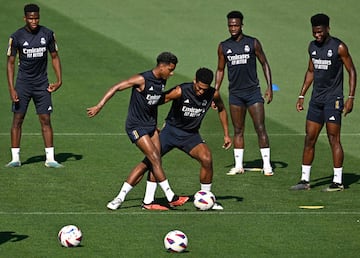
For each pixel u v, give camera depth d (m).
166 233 45.81
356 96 83.50
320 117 55.22
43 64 60.34
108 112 77.12
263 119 59.81
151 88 49.06
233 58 59.56
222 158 64.50
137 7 107.94
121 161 62.47
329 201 52.75
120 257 41.91
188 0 110.75
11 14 103.31
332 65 54.44
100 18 103.88
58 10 105.81
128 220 48.09
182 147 50.81
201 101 49.75
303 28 101.62
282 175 59.41
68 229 43.44
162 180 49.44
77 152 65.00
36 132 71.12
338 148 55.22
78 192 54.16
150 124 50.00
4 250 42.84
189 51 94.38
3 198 52.66
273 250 43.22
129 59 91.69
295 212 50.06
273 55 94.19
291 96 83.00
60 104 79.06
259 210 50.47
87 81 85.88
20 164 61.00
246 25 102.12
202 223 47.62
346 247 43.78
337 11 107.06
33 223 47.47
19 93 60.25
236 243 44.25
